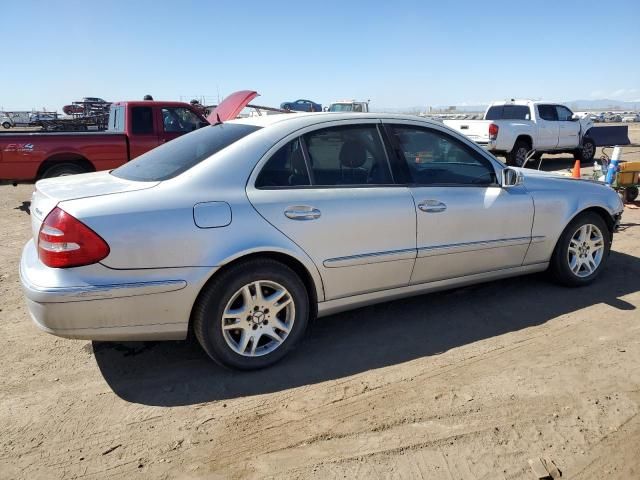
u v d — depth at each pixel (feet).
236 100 16.90
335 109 77.51
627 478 8.14
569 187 15.44
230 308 10.83
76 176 12.73
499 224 13.97
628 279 16.72
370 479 8.09
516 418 9.54
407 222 12.46
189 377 11.08
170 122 32.73
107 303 9.68
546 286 16.10
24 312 14.52
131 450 8.80
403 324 13.57
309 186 11.57
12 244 22.08
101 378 11.07
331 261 11.59
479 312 14.24
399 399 10.17
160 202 10.07
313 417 9.64
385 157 12.69
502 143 45.85
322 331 13.23
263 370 11.32
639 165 28.84
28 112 137.69
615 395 10.26
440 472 8.23
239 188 10.77
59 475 8.21
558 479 8.10
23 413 9.82
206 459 8.57
